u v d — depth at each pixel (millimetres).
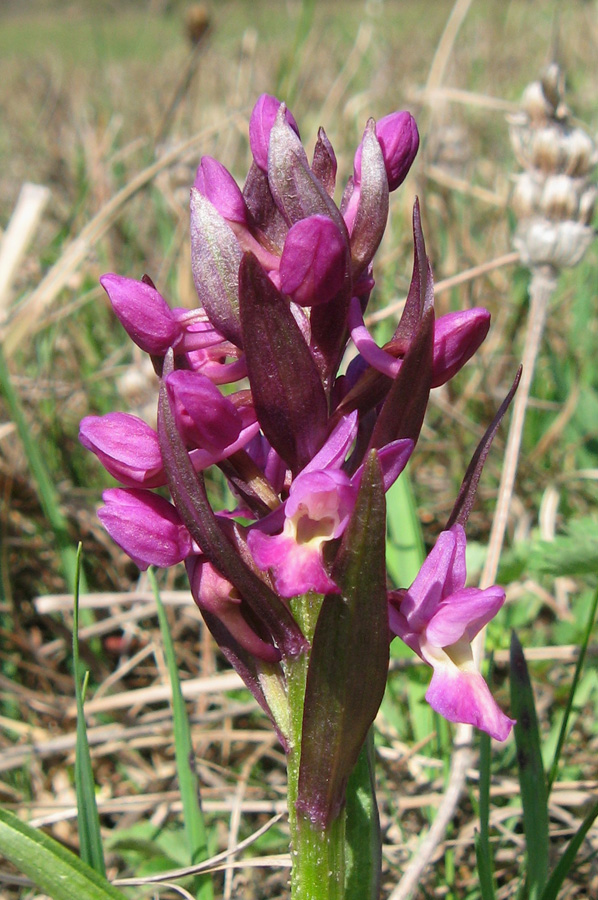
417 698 186
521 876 157
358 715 119
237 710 195
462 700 119
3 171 488
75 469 265
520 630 207
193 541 130
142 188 258
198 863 151
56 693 221
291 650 125
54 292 247
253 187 134
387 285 286
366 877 132
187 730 155
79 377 282
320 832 125
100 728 200
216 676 209
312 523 118
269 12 1009
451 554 122
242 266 114
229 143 343
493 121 458
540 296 192
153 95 523
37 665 222
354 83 496
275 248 133
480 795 142
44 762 201
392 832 175
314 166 135
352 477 126
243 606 130
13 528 238
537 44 598
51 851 120
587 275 294
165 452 117
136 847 170
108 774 202
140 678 225
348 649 115
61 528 216
